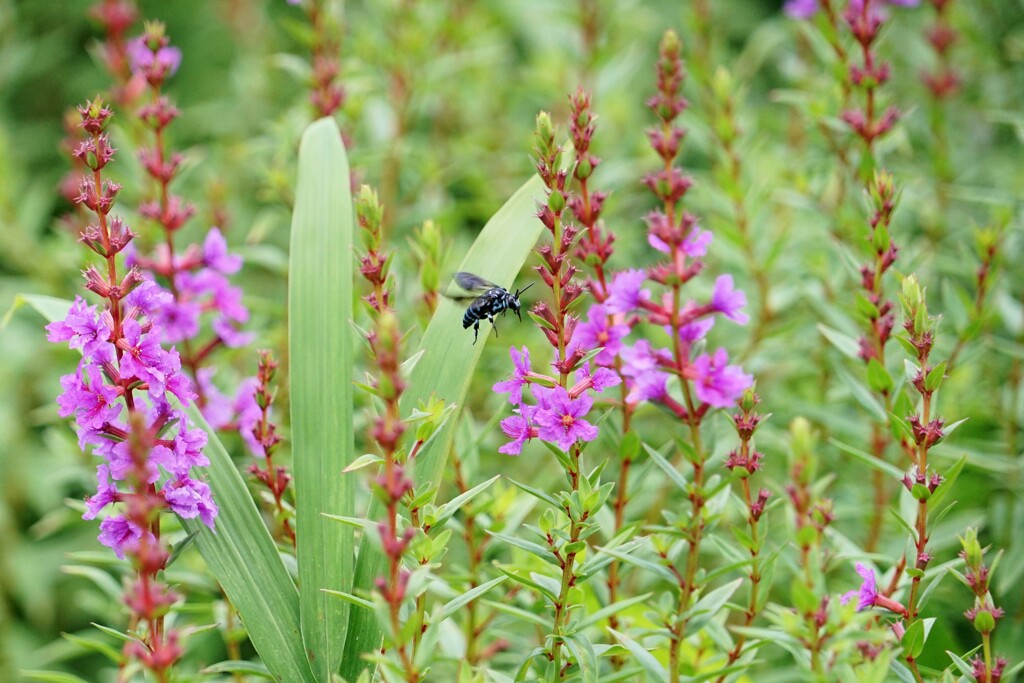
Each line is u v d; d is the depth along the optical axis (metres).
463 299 4.16
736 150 6.80
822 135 6.45
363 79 6.73
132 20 6.72
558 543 3.74
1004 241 5.97
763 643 3.77
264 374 4.33
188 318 5.20
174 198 5.50
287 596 4.07
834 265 6.32
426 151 7.46
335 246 4.38
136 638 3.77
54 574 7.99
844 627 3.19
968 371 6.39
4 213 7.38
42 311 4.52
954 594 5.67
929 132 7.43
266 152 7.96
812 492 3.79
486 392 6.59
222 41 11.43
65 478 6.20
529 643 4.63
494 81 8.39
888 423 4.52
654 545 4.13
